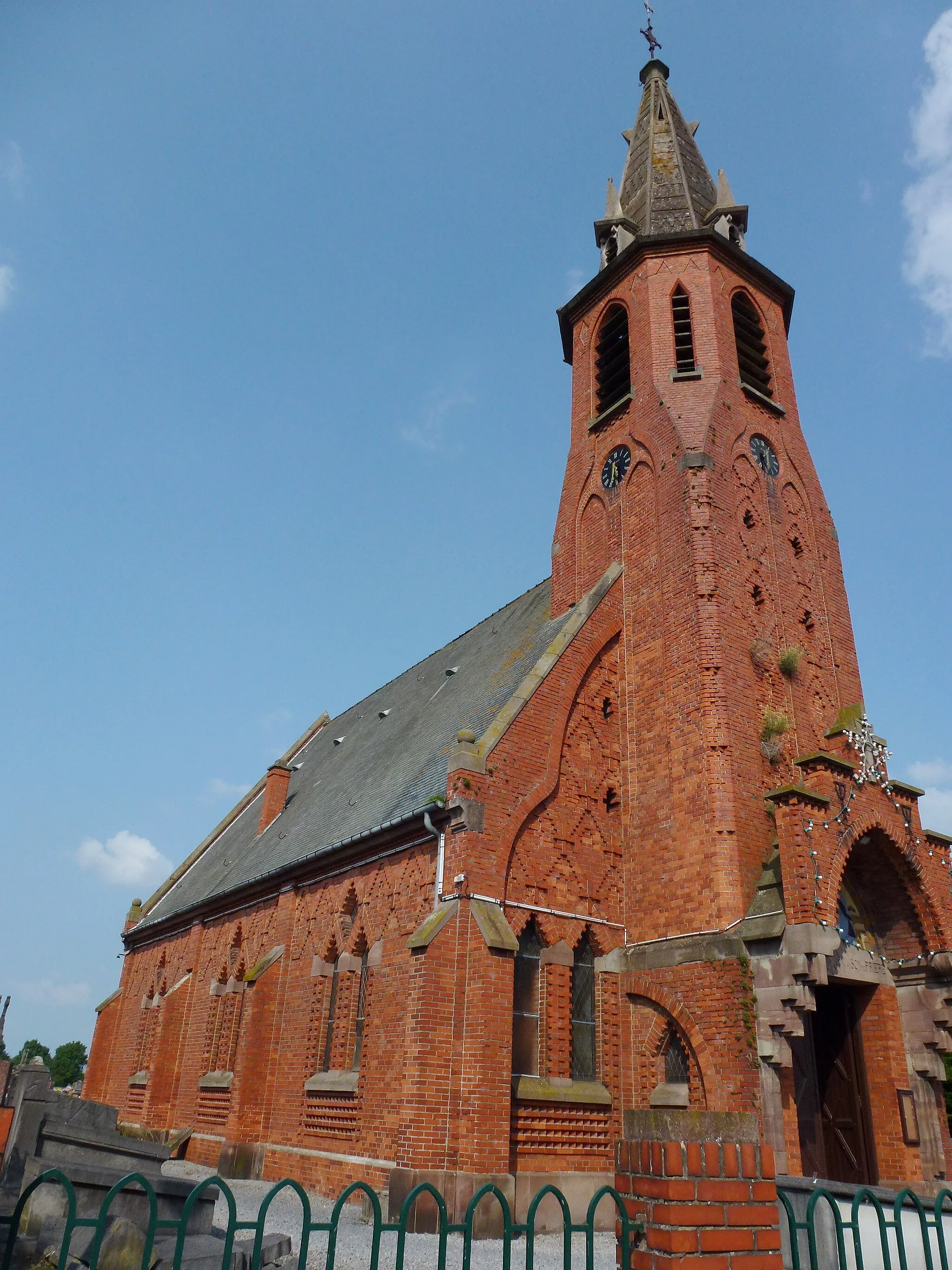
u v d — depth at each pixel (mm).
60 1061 121875
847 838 20109
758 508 27531
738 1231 6512
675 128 38062
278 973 29000
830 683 27047
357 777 35094
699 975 20547
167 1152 16469
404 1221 6520
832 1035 21578
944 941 20906
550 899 22578
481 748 22688
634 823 24281
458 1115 19062
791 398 31594
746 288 31922
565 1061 21438
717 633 23906
